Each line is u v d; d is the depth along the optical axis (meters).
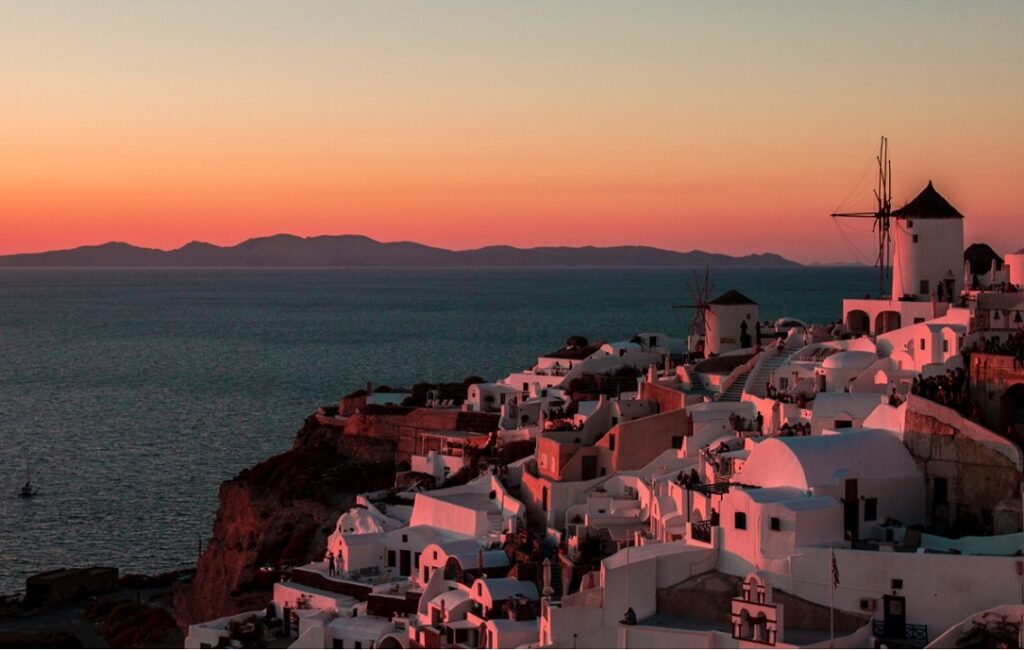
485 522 106.94
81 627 131.50
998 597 72.44
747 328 148.50
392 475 141.50
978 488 82.69
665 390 122.38
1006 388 86.50
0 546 158.00
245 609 120.44
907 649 72.00
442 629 89.62
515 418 140.12
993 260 135.50
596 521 98.25
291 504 137.75
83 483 189.25
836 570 75.75
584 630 80.81
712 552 81.81
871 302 127.19
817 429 98.12
